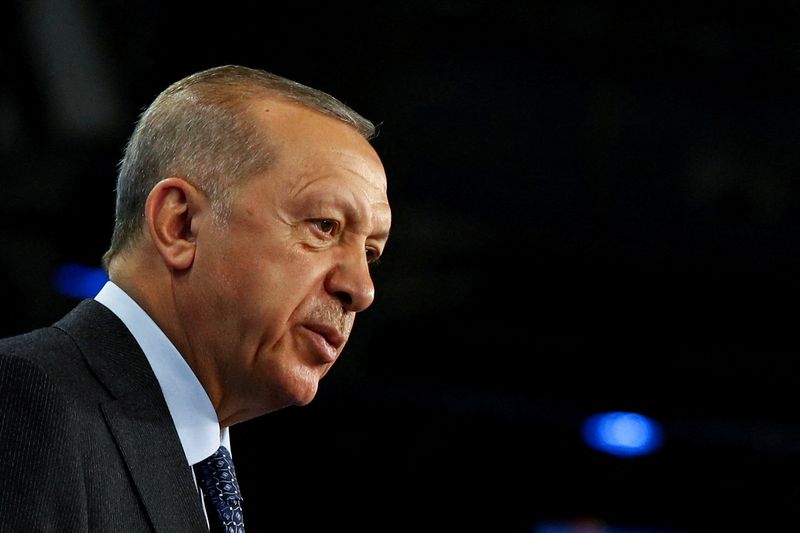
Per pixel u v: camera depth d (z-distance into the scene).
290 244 3.61
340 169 3.69
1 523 2.94
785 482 14.33
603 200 15.86
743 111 16.20
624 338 15.28
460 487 14.18
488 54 15.60
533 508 14.20
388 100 14.66
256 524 13.67
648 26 15.75
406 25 14.55
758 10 15.91
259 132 3.68
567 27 15.55
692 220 15.97
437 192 15.55
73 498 3.08
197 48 12.83
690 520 14.12
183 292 3.64
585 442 14.59
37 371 3.21
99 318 3.61
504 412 14.61
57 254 12.64
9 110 12.11
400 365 14.80
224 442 3.88
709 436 14.59
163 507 3.35
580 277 15.56
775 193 16.02
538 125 15.86
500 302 15.38
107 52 12.38
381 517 13.93
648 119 16.09
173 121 3.77
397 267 15.07
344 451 14.02
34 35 11.88
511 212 15.73
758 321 15.55
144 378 3.53
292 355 3.66
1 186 12.23
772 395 15.06
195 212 3.65
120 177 3.88
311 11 13.27
